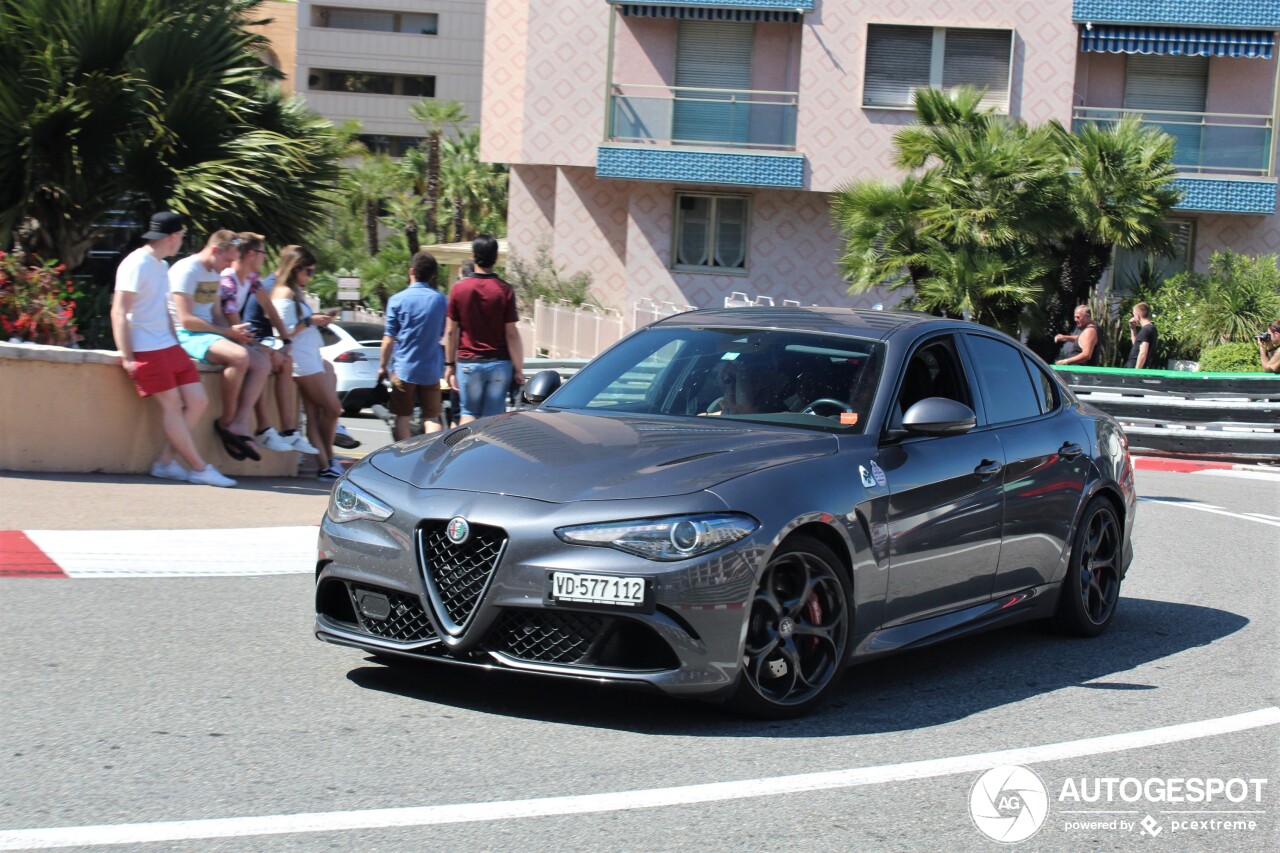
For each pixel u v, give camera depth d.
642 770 4.54
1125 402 17.00
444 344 10.85
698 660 4.79
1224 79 26.81
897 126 26.59
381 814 4.02
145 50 12.33
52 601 6.57
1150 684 6.17
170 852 3.65
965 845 4.06
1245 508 12.63
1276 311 22.33
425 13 68.19
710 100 26.83
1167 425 16.92
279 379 10.40
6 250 12.10
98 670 5.45
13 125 11.79
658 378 6.22
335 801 4.11
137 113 12.30
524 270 29.48
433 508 4.99
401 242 46.38
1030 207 21.50
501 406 10.17
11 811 3.91
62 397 9.51
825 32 26.53
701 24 27.19
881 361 6.06
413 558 4.98
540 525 4.81
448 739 4.78
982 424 6.39
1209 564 9.59
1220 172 26.28
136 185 12.45
